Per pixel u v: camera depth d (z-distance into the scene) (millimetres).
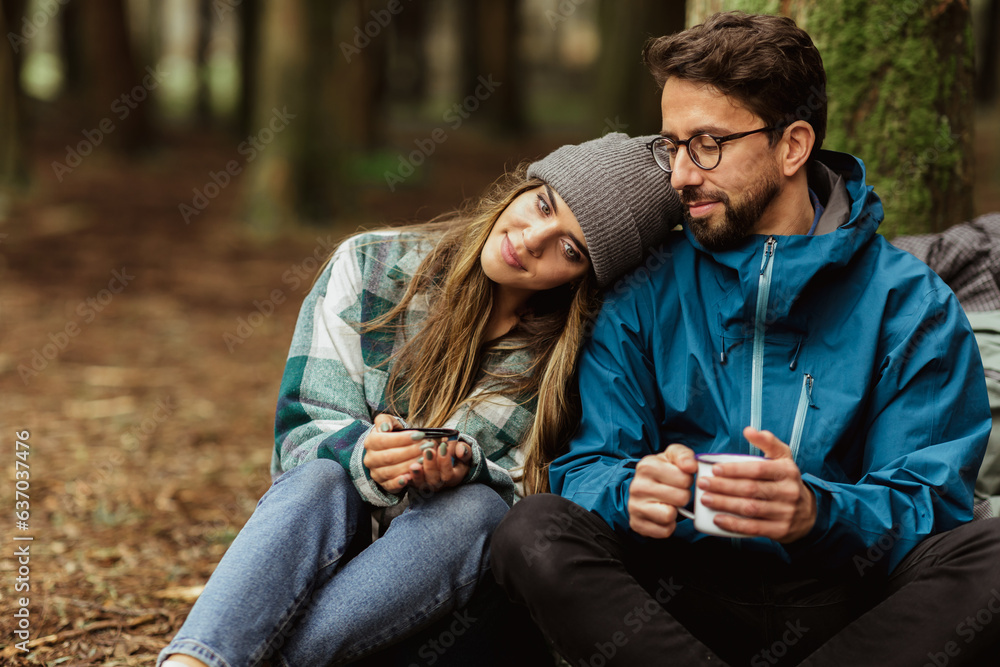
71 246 9016
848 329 1892
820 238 1849
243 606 1660
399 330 2141
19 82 11109
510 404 2092
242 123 17062
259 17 15859
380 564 1766
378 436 1809
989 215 2547
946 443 1792
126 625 2510
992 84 23391
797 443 1860
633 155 1986
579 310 2061
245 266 8773
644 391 2010
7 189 10836
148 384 5375
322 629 1730
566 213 1946
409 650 1843
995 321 2260
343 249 2209
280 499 1802
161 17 26750
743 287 1871
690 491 1654
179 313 7055
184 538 3234
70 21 21609
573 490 1853
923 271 1896
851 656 1609
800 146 1894
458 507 1819
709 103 1847
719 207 1882
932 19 2623
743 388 1905
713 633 1818
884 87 2637
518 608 1929
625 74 9930
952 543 1653
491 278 2049
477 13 23438
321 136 10258
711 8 2758
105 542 3158
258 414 4926
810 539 1691
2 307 6738
